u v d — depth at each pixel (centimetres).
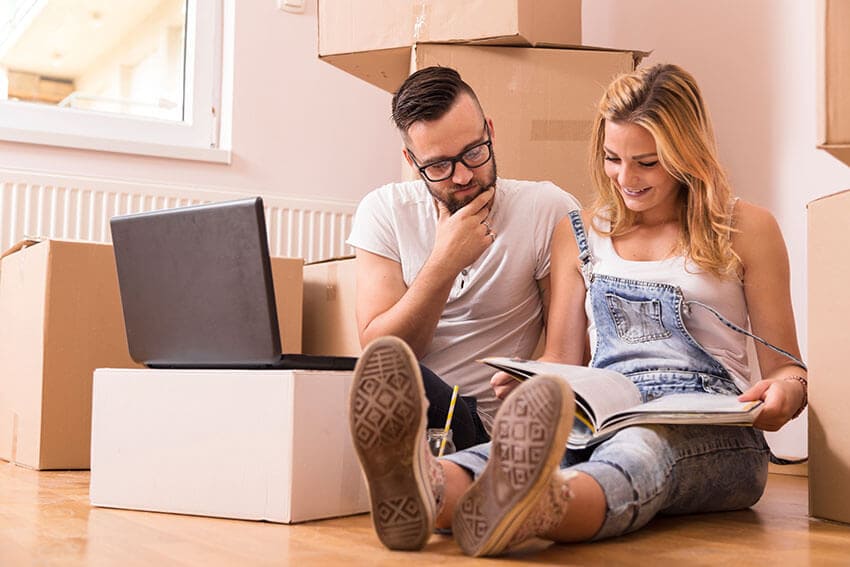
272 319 137
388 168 332
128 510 147
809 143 245
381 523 112
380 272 185
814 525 139
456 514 111
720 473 137
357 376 109
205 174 304
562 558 110
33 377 211
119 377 149
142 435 147
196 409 142
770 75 256
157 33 316
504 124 211
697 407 128
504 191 185
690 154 147
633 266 154
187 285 143
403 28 215
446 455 135
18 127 284
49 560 106
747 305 154
